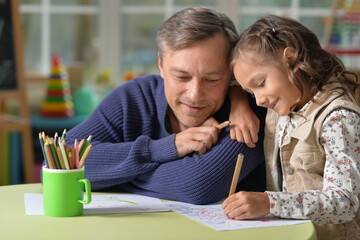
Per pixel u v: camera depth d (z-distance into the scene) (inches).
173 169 62.1
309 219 53.7
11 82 157.2
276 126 65.2
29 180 150.0
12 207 56.8
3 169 152.4
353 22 162.2
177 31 61.1
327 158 57.3
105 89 180.9
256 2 185.8
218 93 63.0
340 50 153.5
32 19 191.2
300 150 60.2
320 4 183.8
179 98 63.2
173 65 61.6
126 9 193.6
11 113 182.4
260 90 60.1
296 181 62.2
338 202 54.2
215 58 60.9
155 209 57.0
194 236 48.1
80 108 180.7
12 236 47.4
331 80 61.1
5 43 156.8
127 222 51.9
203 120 65.4
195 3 190.4
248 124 64.1
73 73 184.4
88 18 193.9
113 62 195.3
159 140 64.9
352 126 56.9
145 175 64.3
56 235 47.7
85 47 195.0
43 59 193.2
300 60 59.1
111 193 65.0
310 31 62.4
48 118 175.3
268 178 66.2
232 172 62.1
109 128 69.6
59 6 191.9
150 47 193.9
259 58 58.9
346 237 60.7
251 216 53.3
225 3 185.6
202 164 61.2
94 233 48.4
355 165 55.9
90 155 65.3
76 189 53.6
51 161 53.4
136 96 71.8
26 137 149.4
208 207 58.9
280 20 61.8
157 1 191.9
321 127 58.1
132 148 64.2
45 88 186.2
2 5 156.6
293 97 59.4
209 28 60.9
